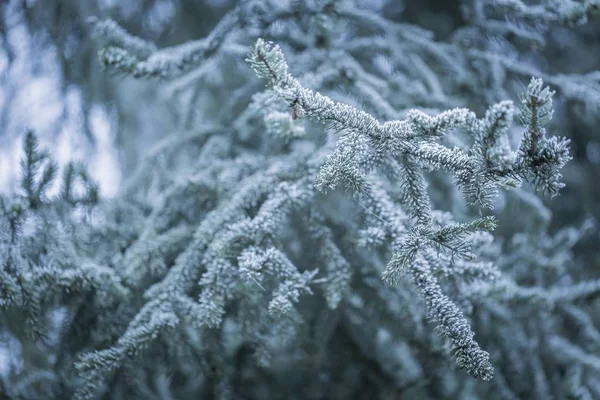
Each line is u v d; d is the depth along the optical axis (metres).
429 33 2.17
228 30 1.99
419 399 2.13
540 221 2.21
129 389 1.94
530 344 2.14
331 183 1.63
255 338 1.90
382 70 2.33
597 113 2.19
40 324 1.86
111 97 2.70
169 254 1.98
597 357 2.15
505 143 1.56
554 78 2.09
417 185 1.67
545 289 2.15
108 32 1.92
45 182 1.93
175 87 2.14
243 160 2.02
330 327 2.00
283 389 2.18
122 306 1.93
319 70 2.01
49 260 1.89
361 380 2.16
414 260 1.71
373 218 1.81
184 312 1.84
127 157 2.80
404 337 1.97
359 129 1.62
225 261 1.82
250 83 2.16
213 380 1.98
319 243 1.89
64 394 1.95
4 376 2.01
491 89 2.14
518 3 2.00
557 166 1.55
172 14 2.74
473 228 1.60
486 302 2.02
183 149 2.19
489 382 2.12
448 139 1.93
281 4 2.01
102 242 2.02
